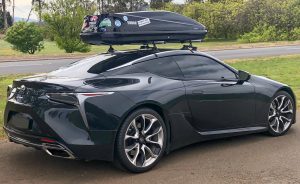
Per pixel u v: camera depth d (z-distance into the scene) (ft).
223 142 21.29
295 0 179.32
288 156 18.95
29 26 111.24
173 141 18.24
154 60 18.30
